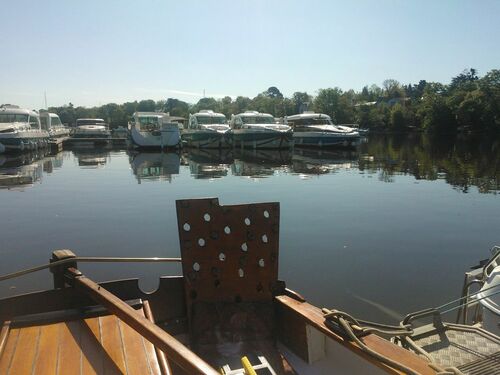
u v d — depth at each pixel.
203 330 3.96
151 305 4.09
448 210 12.36
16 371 2.79
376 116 80.88
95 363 2.89
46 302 3.64
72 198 14.56
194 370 2.22
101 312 3.63
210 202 4.05
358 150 37.59
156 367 2.85
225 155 32.66
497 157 30.67
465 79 114.00
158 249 8.66
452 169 23.33
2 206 13.16
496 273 4.45
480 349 3.92
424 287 6.72
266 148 34.88
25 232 9.97
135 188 16.78
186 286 4.01
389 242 9.06
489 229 10.16
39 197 14.78
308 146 38.06
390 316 5.80
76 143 46.78
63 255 3.93
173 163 27.05
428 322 5.66
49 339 3.21
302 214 11.82
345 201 13.80
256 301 4.10
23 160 29.05
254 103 91.44
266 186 17.20
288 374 3.51
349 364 3.35
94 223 10.83
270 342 3.95
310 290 6.61
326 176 20.42
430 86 78.88
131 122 37.75
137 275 7.21
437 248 8.66
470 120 62.50
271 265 4.16
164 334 2.62
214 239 4.06
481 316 5.01
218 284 4.06
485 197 14.57
